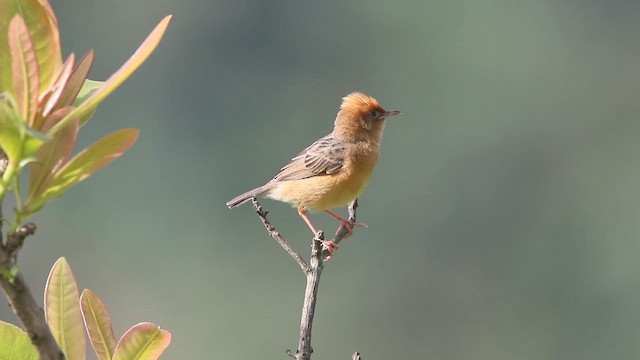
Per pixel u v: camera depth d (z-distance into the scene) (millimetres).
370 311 22625
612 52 26984
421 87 26531
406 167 25016
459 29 27000
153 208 23453
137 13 26359
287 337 22281
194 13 26562
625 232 24531
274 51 26844
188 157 24734
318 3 26969
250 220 23172
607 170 25469
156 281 22406
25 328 3037
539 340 23094
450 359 22875
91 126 24641
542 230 24484
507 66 26469
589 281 23797
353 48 26938
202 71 26172
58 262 3607
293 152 25875
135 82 25547
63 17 26297
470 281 23438
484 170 25141
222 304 22516
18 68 2990
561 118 26219
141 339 3539
